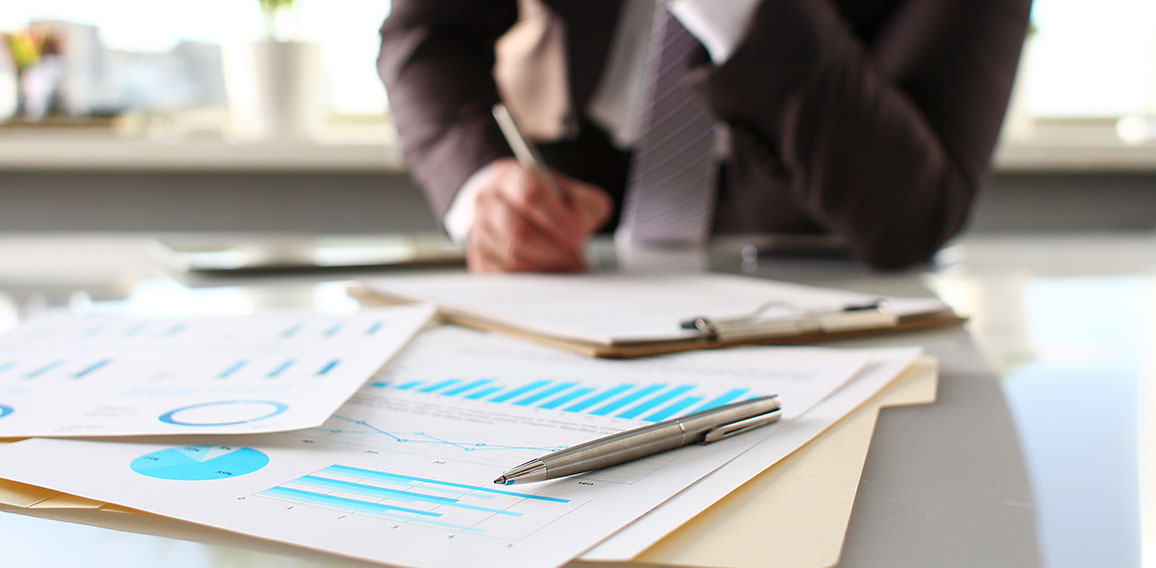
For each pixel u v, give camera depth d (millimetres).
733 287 641
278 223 1696
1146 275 772
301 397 322
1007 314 575
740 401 312
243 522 217
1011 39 859
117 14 1752
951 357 441
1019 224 1751
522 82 1158
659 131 920
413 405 332
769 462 263
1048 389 373
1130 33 1959
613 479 247
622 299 575
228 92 1850
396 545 203
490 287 631
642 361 412
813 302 566
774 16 750
